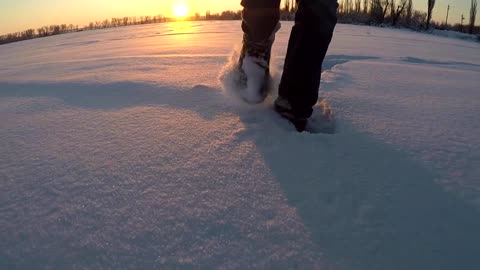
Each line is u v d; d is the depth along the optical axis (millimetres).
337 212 945
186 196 1013
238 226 889
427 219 917
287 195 1019
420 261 787
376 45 6715
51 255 806
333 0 1326
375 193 1024
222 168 1158
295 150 1270
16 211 963
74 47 8719
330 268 767
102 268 767
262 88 1588
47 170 1179
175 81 2344
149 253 806
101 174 1139
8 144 1419
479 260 787
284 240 843
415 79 2545
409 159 1213
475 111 1726
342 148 1287
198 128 1474
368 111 1690
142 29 17641
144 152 1279
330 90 2057
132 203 984
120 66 3420
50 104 1982
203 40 7320
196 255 798
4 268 775
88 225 899
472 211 942
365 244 834
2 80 2896
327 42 1376
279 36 8273
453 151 1271
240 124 1491
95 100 2010
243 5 1494
